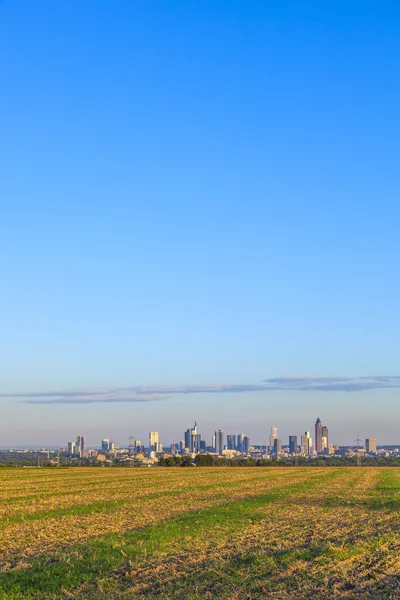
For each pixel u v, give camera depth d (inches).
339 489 2701.8
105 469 5974.4
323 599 735.1
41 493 2428.6
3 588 759.1
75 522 1414.9
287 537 1183.6
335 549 1027.3
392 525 1401.3
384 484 3144.7
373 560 960.9
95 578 822.5
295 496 2257.6
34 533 1227.2
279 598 735.1
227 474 4611.2
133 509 1727.4
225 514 1581.0
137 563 909.2
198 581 807.1
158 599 718.5
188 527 1311.5
